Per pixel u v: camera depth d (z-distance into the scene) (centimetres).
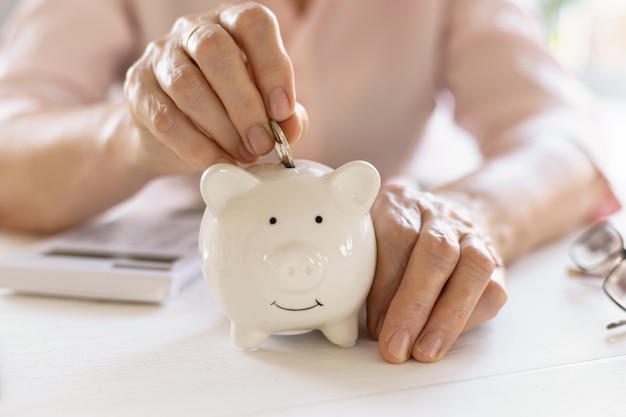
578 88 96
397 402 40
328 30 99
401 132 108
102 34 101
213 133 48
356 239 46
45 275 62
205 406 40
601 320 53
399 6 101
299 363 46
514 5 106
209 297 61
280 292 44
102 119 80
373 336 50
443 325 46
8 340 52
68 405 41
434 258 47
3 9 152
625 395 41
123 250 71
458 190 67
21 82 96
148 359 48
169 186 106
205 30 48
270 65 47
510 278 64
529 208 70
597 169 82
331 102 102
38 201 85
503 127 91
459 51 103
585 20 182
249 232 44
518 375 43
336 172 46
